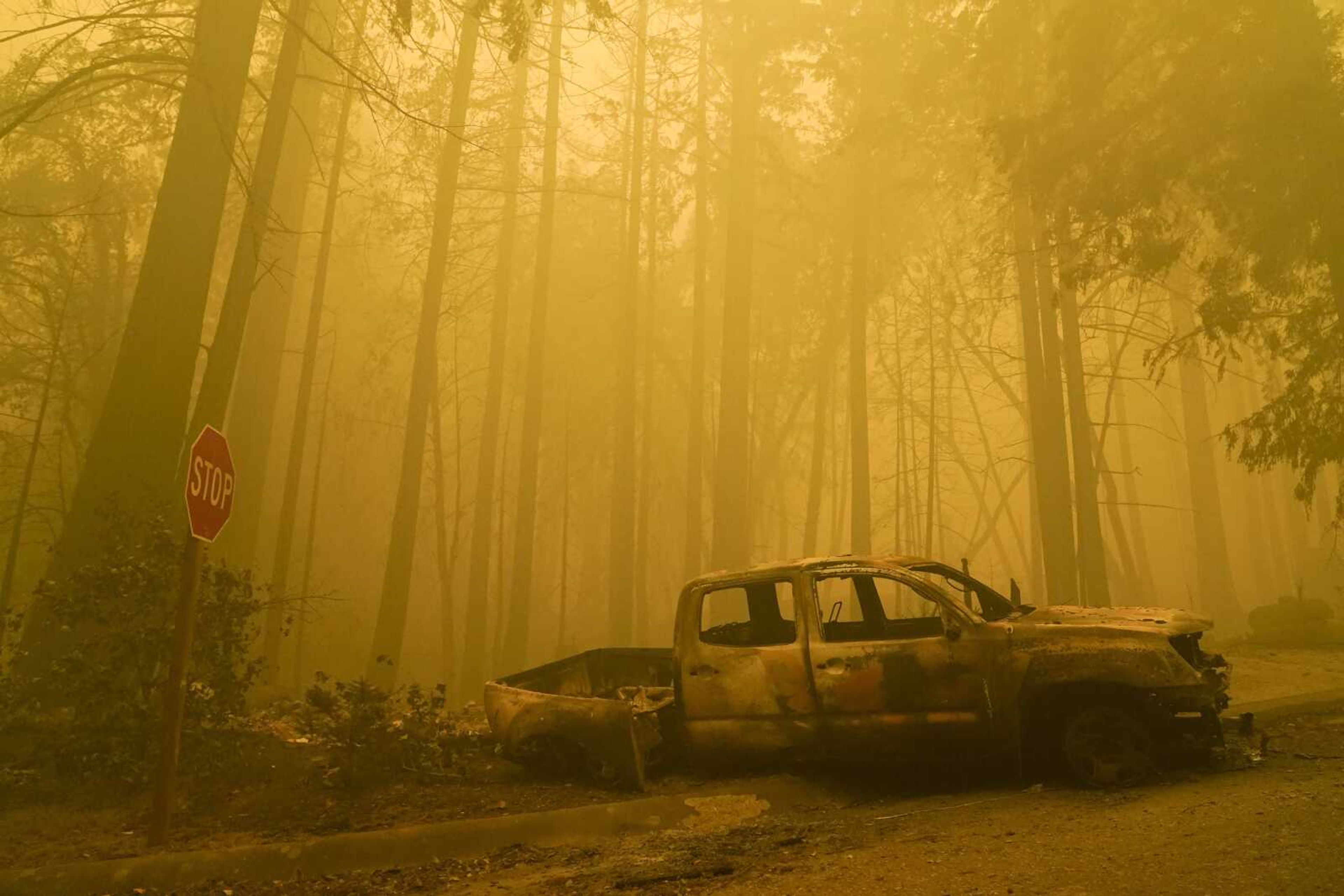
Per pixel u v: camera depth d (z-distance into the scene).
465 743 7.59
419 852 5.23
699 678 6.63
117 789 6.50
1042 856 4.29
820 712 6.24
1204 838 4.33
